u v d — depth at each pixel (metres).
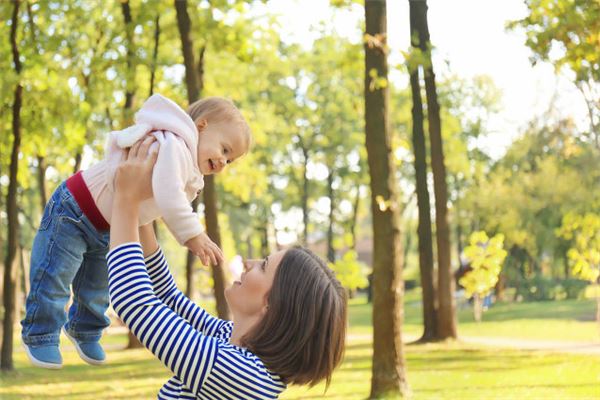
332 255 41.47
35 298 2.56
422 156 20.56
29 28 15.89
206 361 2.15
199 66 20.02
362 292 63.16
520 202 30.89
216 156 2.73
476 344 19.09
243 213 43.06
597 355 15.83
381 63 10.05
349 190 44.56
